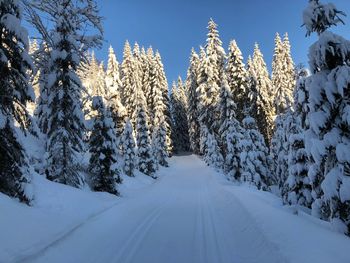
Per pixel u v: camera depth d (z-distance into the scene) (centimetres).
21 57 1280
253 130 3772
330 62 1103
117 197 2266
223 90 4031
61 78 1902
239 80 4706
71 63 1923
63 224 1159
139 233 1160
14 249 816
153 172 4469
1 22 1213
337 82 1027
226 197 2022
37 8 1897
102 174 2398
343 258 709
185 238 1098
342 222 1026
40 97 2152
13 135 1268
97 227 1206
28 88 1334
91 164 2409
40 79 2061
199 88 5394
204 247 991
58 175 1939
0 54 1212
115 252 930
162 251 950
